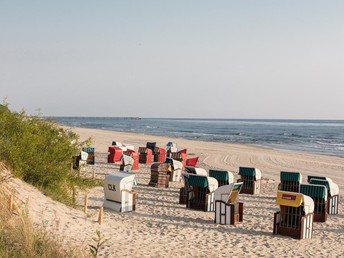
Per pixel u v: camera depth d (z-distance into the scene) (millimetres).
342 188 22688
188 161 26203
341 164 34875
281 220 12172
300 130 129375
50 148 13117
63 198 12812
